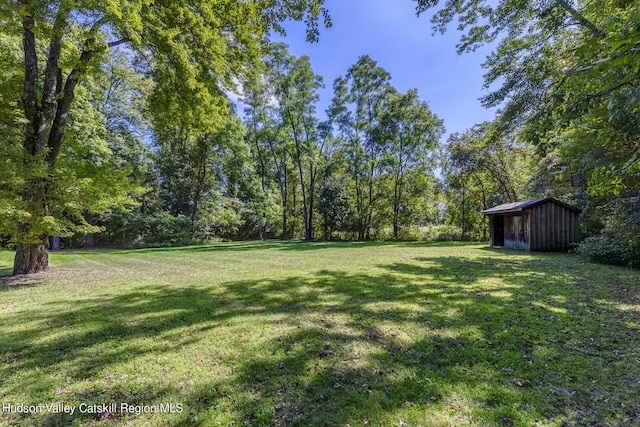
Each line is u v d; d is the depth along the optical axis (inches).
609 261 316.8
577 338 132.7
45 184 271.4
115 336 143.3
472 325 149.3
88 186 287.1
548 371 106.3
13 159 261.3
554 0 291.4
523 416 82.8
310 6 246.8
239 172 1026.1
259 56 336.5
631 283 229.8
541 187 588.1
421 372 106.8
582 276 259.8
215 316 170.4
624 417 81.7
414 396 93.1
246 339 137.7
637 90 95.2
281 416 85.3
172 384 102.2
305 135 1002.1
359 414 85.4
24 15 240.2
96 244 903.7
